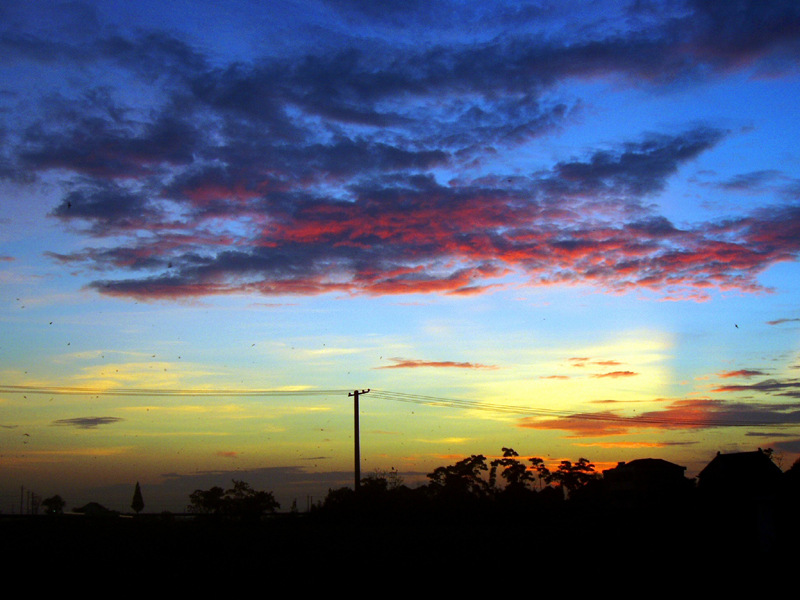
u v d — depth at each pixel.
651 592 21.88
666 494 52.44
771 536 37.03
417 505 45.03
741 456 49.88
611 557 29.58
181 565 25.66
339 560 27.42
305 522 41.59
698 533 37.53
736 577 24.78
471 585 23.23
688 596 21.12
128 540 29.89
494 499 49.16
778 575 25.23
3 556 26.17
